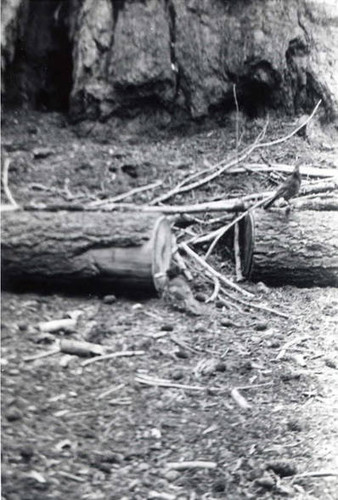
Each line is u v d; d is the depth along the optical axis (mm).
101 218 5656
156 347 5141
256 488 3799
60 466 3797
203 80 9047
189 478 3844
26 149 7961
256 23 9133
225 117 9086
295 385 4832
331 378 4941
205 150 8414
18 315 5262
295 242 6305
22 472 3686
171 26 9141
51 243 5555
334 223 6379
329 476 3910
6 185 6461
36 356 4777
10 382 4445
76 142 8492
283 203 6590
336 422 4406
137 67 8914
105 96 8891
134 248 5582
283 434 4262
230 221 6797
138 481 3771
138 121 8953
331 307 6023
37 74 9344
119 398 4504
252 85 9086
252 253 6305
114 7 9172
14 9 9062
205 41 9109
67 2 9438
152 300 5766
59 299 5629
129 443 4090
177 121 9016
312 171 7582
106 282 5652
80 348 4883
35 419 4156
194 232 6848
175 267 6027
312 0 9289
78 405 4371
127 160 7852
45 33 9555
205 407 4512
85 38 9016
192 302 5805
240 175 7512
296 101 9086
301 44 9141
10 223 5598
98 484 3703
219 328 5547
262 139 8375
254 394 4703
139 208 6348
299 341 5441
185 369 4910
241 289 6238
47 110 9352
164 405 4488
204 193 7238
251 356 5180
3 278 5602
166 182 7430
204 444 4133
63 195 6926
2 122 8719
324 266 6324
